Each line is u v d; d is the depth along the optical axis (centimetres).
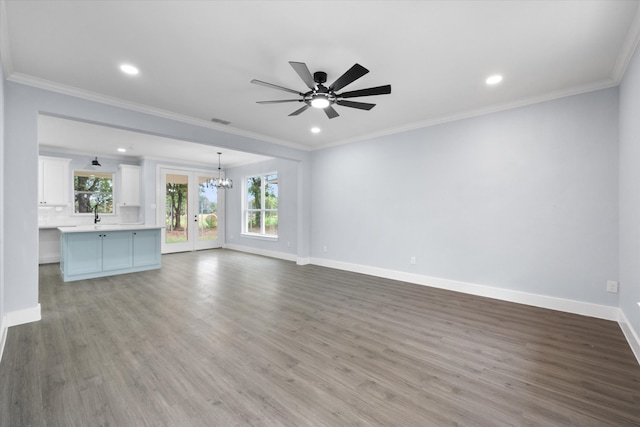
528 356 233
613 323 297
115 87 323
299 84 316
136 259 548
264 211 779
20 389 190
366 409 172
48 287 438
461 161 410
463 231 410
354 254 550
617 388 191
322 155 605
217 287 441
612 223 304
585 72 288
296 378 204
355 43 241
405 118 430
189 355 235
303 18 210
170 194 780
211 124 452
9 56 255
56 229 637
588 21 211
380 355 236
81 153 679
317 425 160
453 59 265
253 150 523
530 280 356
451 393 187
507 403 177
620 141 291
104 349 245
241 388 192
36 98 302
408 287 441
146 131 388
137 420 163
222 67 280
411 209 466
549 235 342
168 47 247
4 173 281
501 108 372
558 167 335
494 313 329
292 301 374
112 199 725
